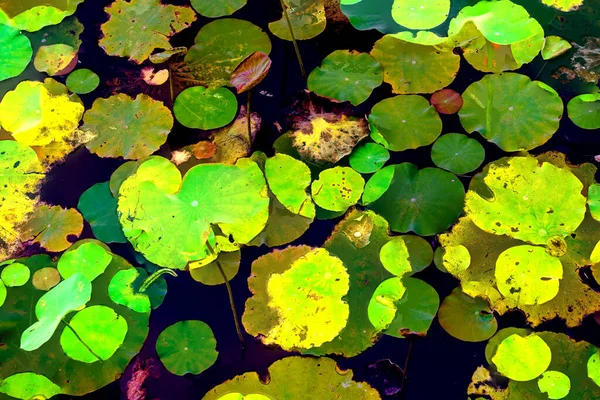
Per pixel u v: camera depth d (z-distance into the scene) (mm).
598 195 2721
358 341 2617
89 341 2627
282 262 2691
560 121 2820
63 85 2934
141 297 2672
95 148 2840
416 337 2617
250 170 2777
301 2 3049
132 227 2721
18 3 3049
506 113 2826
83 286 2615
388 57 2928
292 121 2855
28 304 2654
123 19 3043
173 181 2770
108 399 2592
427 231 2709
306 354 2613
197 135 2846
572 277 2643
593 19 2953
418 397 2574
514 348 2594
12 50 2990
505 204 2723
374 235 2709
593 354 2578
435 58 2918
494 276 2656
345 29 2992
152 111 2881
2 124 2881
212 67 2949
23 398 2584
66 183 2801
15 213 2768
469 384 2578
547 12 2967
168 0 3062
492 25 2936
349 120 2846
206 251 2691
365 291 2652
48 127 2869
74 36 3020
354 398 2572
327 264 2680
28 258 2709
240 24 3018
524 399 2551
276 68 2943
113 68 2961
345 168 2783
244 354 2619
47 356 2617
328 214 2734
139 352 2627
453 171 2768
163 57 2857
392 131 2824
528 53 2912
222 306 2666
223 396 2578
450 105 2852
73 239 2729
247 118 2848
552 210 2709
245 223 2719
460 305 2635
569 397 2543
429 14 2984
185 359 2617
